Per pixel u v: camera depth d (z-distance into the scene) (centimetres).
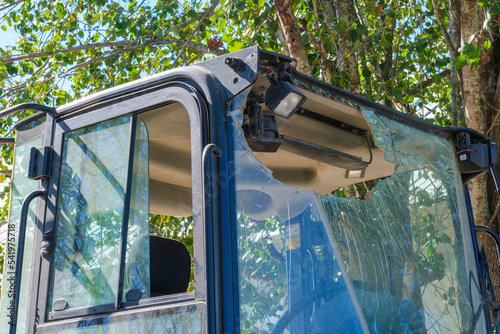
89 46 841
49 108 257
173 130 269
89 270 230
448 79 852
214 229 199
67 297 232
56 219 244
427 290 277
